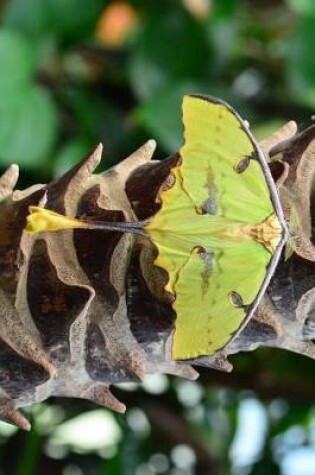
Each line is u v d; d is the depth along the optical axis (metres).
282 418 1.53
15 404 0.93
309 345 0.97
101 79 1.55
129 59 1.54
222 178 0.91
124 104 1.56
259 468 1.49
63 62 1.52
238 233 0.91
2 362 0.91
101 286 0.92
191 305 0.91
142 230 0.91
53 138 1.38
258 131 1.44
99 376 0.94
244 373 1.44
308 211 0.94
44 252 0.92
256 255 0.91
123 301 0.93
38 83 1.50
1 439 1.48
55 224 0.89
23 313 0.91
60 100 1.50
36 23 1.45
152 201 0.93
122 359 0.93
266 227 0.91
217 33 1.57
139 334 0.93
